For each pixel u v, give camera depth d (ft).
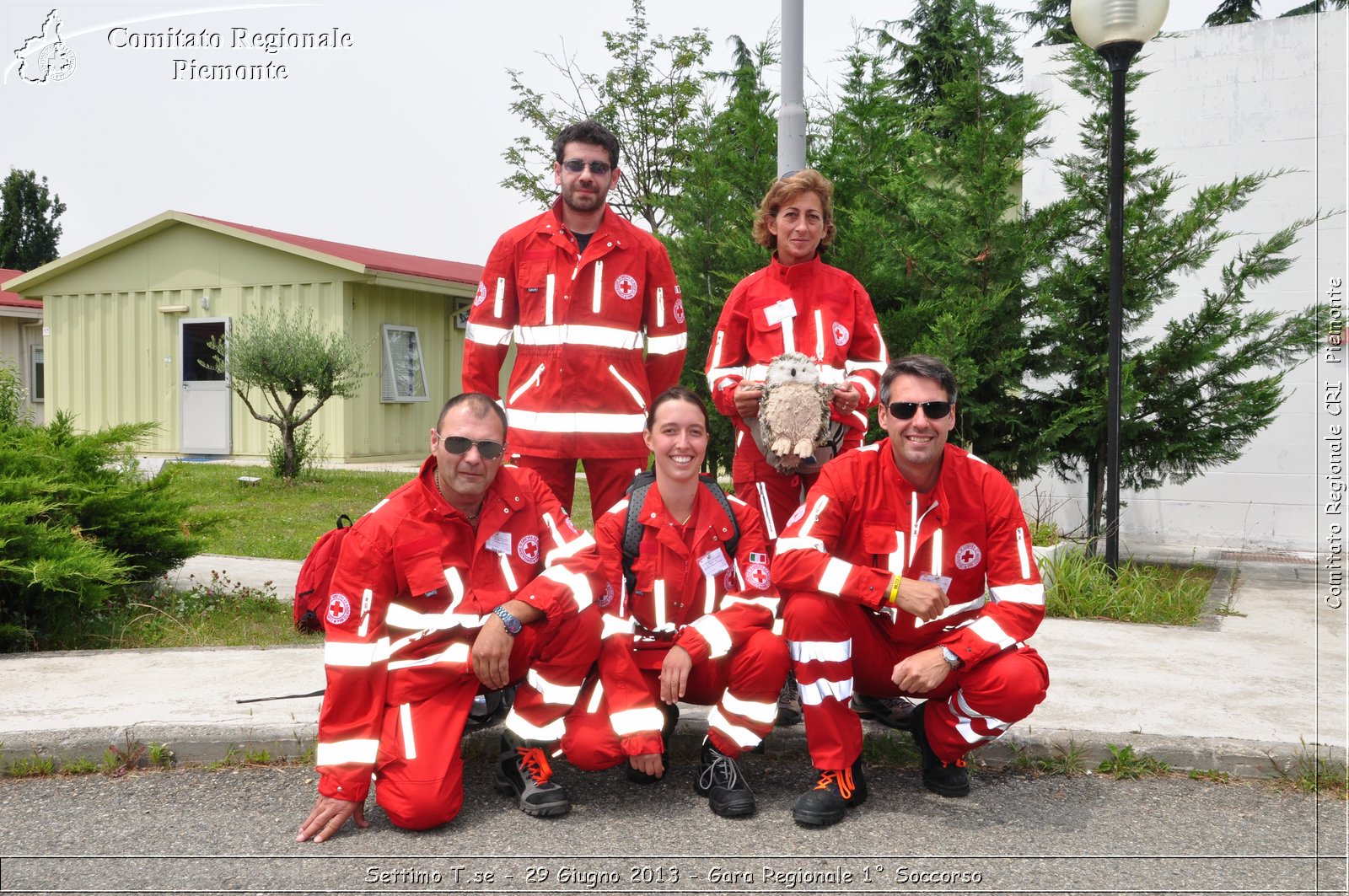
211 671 15.89
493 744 13.23
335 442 53.52
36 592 18.40
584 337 14.44
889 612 11.92
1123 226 24.48
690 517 11.99
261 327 44.50
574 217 14.57
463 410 10.96
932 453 11.14
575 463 15.05
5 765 12.52
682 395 11.73
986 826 11.16
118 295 59.36
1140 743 12.93
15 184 126.41
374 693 10.86
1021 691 11.14
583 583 11.28
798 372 13.41
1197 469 27.35
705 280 28.37
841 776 11.36
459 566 11.52
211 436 56.95
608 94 71.92
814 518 11.75
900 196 26.76
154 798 11.78
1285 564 27.58
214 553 28.17
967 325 24.26
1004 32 26.58
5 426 23.31
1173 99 29.91
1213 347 24.62
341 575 10.89
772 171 27.32
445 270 65.98
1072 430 25.34
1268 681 15.78
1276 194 28.89
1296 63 28.53
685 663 11.27
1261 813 11.58
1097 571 22.99
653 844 10.57
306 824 10.62
